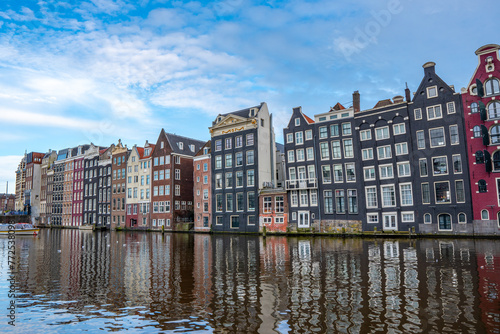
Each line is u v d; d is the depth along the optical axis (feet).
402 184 136.67
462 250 83.92
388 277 53.83
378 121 144.46
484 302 39.99
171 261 76.64
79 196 296.51
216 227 190.80
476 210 119.85
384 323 34.55
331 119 156.35
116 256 86.94
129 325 36.24
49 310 41.47
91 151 288.51
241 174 183.93
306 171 162.61
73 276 60.95
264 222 171.01
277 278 55.77
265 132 186.19
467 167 122.72
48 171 345.92
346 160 151.23
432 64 132.36
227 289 49.52
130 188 246.68
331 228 151.43
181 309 40.96
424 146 132.57
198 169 205.77
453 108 127.24
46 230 269.23
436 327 33.14
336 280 52.95
